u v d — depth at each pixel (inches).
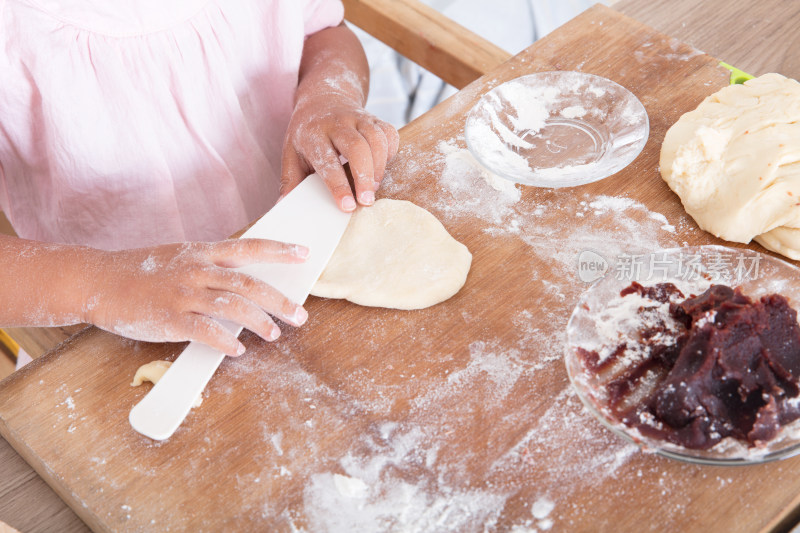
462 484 26.2
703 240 33.8
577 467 26.2
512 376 29.3
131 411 29.4
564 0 78.1
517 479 26.1
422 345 30.9
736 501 24.7
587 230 34.8
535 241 34.6
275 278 33.4
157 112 46.1
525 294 32.3
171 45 44.4
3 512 29.1
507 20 77.8
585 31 46.3
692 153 34.5
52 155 45.3
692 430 25.7
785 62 44.8
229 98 48.1
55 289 33.3
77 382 31.2
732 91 38.1
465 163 38.9
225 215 50.9
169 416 28.9
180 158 48.1
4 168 48.5
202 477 27.4
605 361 29.0
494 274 33.3
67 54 42.1
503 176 37.0
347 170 39.8
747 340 26.5
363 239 35.4
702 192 34.0
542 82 42.1
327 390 29.6
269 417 29.0
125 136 45.4
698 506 24.7
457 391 29.0
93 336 33.1
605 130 39.6
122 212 48.0
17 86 43.4
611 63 43.7
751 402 26.0
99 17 41.9
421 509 25.7
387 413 28.6
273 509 26.3
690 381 26.0
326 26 54.1
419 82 77.3
